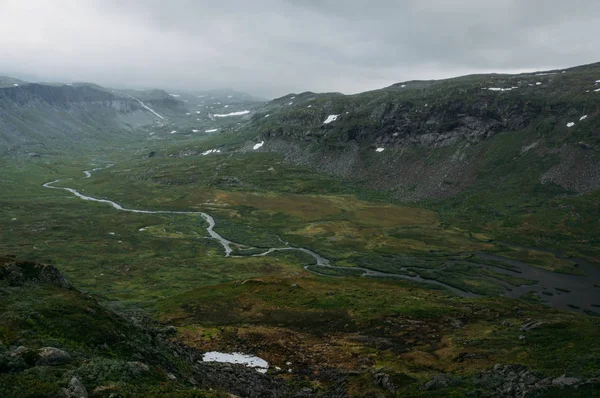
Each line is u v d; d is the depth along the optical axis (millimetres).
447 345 67500
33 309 40250
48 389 24531
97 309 45406
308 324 82562
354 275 157875
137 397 26516
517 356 56031
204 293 105812
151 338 47250
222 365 53375
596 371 42844
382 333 76812
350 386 50594
